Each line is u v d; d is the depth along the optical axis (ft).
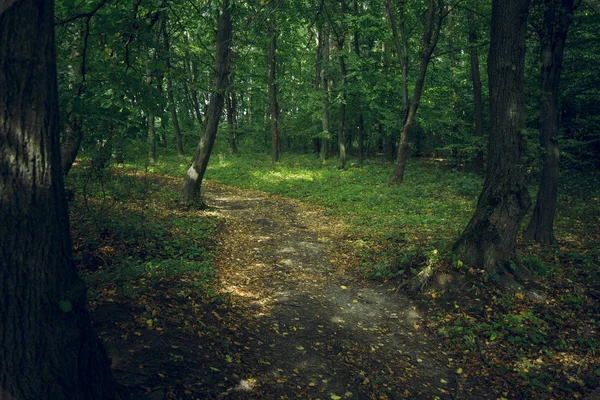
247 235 35.24
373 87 70.90
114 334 14.06
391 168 75.87
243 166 78.89
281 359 16.24
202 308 18.54
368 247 31.45
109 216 28.63
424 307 22.16
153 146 75.56
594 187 51.21
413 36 76.33
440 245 27.14
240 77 74.08
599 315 20.51
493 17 23.49
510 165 23.81
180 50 50.11
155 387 11.71
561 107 62.49
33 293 7.67
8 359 7.52
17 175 7.39
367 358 17.39
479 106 62.90
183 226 32.45
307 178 67.15
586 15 45.09
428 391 15.53
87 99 15.97
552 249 29.17
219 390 12.78
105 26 15.48
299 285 24.89
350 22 62.49
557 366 16.84
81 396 8.52
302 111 100.89
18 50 7.20
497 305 21.56
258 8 31.22
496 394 15.49
